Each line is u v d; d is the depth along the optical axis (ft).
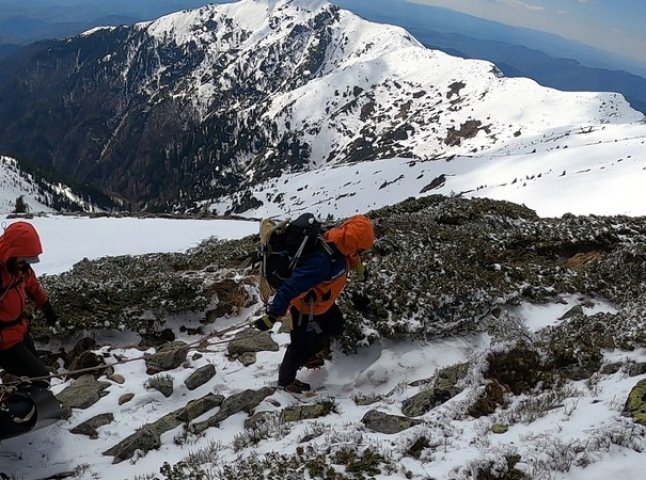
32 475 13.58
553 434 11.72
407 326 18.15
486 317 19.56
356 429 13.61
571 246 26.22
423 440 12.30
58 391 17.01
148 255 35.14
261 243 15.23
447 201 34.58
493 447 11.39
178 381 17.01
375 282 20.22
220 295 22.49
